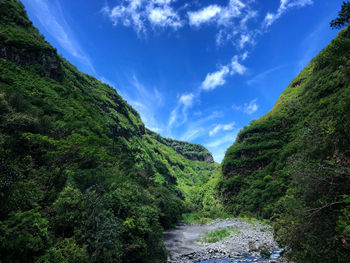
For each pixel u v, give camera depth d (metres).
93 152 23.00
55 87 67.25
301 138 14.35
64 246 10.75
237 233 35.59
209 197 109.06
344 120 11.27
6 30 64.38
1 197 9.63
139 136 165.38
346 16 10.35
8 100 28.81
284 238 13.31
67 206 13.10
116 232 13.05
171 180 153.00
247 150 106.88
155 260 17.11
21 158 18.23
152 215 19.88
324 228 10.30
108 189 20.14
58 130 31.58
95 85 139.25
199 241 29.78
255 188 82.25
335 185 10.45
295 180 12.84
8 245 7.99
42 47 73.31
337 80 69.56
